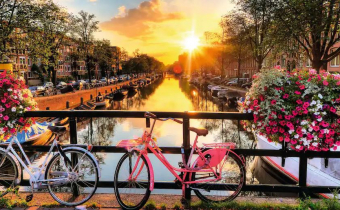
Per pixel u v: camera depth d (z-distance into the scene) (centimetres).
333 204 330
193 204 339
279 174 866
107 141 1791
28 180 362
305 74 347
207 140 1662
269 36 1708
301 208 325
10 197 356
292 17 1511
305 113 326
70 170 341
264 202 356
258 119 347
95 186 336
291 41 1653
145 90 6688
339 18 1406
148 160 325
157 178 780
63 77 6731
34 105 383
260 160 974
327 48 1564
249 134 1648
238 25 2795
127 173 332
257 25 2400
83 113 359
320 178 633
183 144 343
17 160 354
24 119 370
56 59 2423
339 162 602
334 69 3105
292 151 351
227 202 343
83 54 4881
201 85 6412
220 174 339
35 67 5603
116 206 340
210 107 3578
